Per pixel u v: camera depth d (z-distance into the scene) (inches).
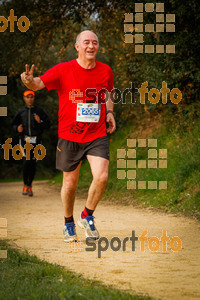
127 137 643.5
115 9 644.7
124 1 591.5
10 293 146.9
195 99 524.7
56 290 147.9
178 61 522.3
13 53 708.0
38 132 561.3
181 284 166.4
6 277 166.6
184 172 429.7
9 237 271.7
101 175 233.1
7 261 194.9
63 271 178.7
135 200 461.7
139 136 614.5
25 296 143.5
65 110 236.5
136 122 663.8
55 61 799.1
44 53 725.9
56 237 271.6
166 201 413.4
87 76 234.4
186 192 403.9
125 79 626.8
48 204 481.1
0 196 586.6
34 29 684.7
